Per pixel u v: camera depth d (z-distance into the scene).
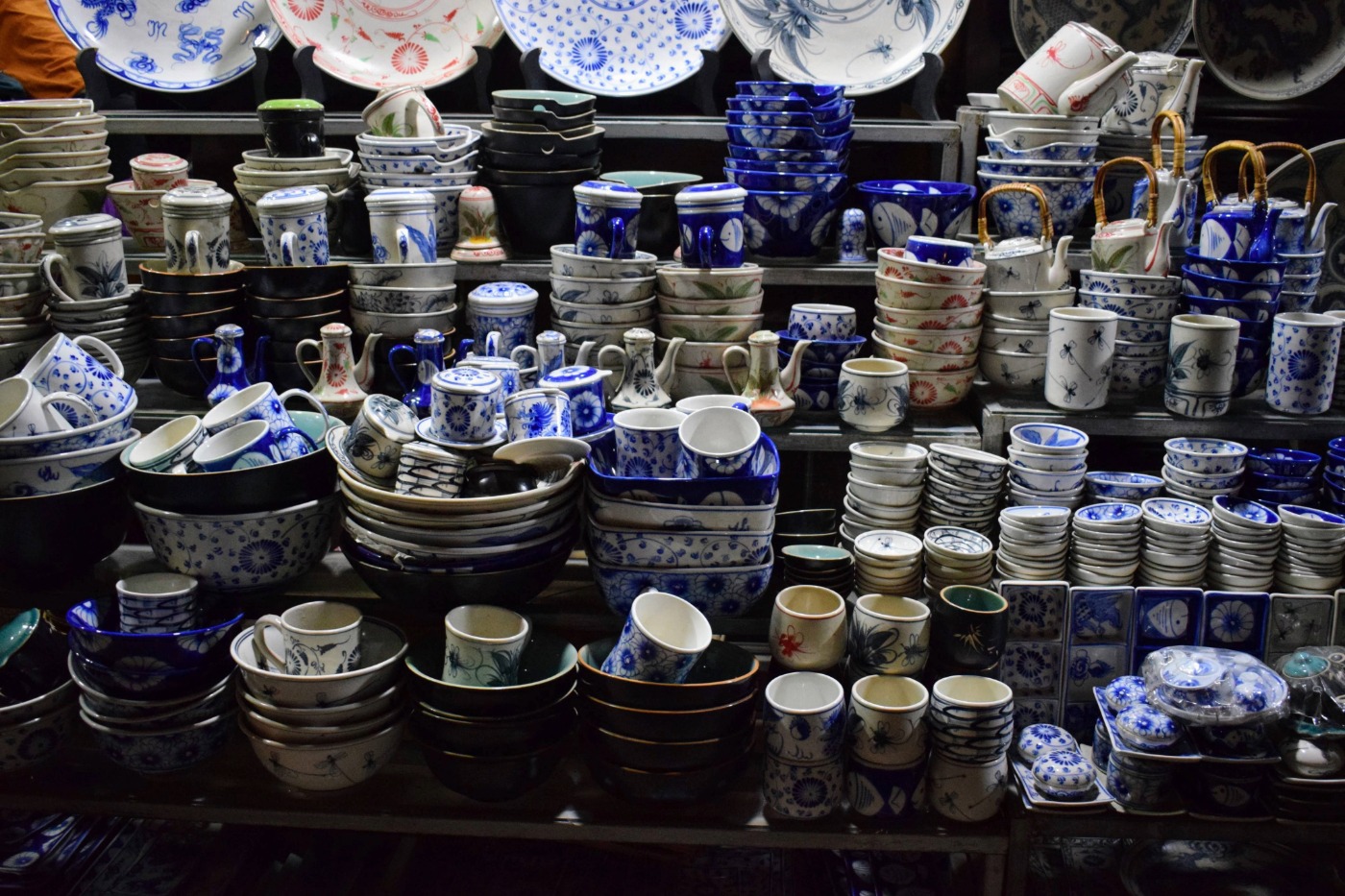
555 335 1.91
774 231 2.08
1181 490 1.90
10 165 2.03
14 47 2.31
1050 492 1.87
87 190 2.09
